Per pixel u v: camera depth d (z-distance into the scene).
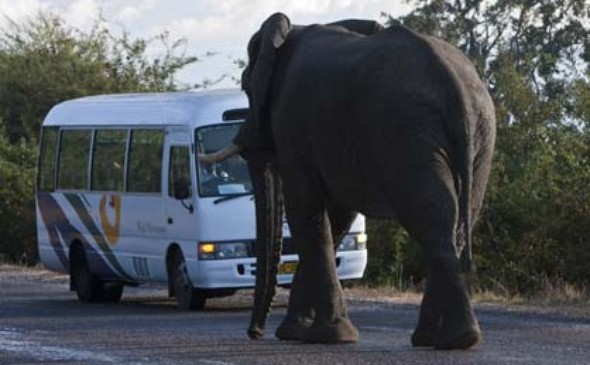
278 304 24.58
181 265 24.50
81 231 27.41
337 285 17.83
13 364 16.73
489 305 23.53
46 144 29.12
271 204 18.34
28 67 50.25
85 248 27.23
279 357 16.62
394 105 16.05
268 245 18.30
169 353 17.42
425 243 15.91
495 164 31.67
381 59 16.33
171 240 24.70
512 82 32.91
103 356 17.33
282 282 23.69
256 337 18.44
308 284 17.81
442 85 15.97
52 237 28.50
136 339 19.25
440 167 15.91
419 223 15.90
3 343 19.05
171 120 24.95
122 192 26.23
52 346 18.58
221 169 24.11
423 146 15.91
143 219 25.58
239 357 16.77
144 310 24.67
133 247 25.89
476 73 16.45
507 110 32.69
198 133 24.30
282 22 17.95
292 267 23.70
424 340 16.55
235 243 23.92
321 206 17.67
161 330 20.58
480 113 16.12
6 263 38.91
